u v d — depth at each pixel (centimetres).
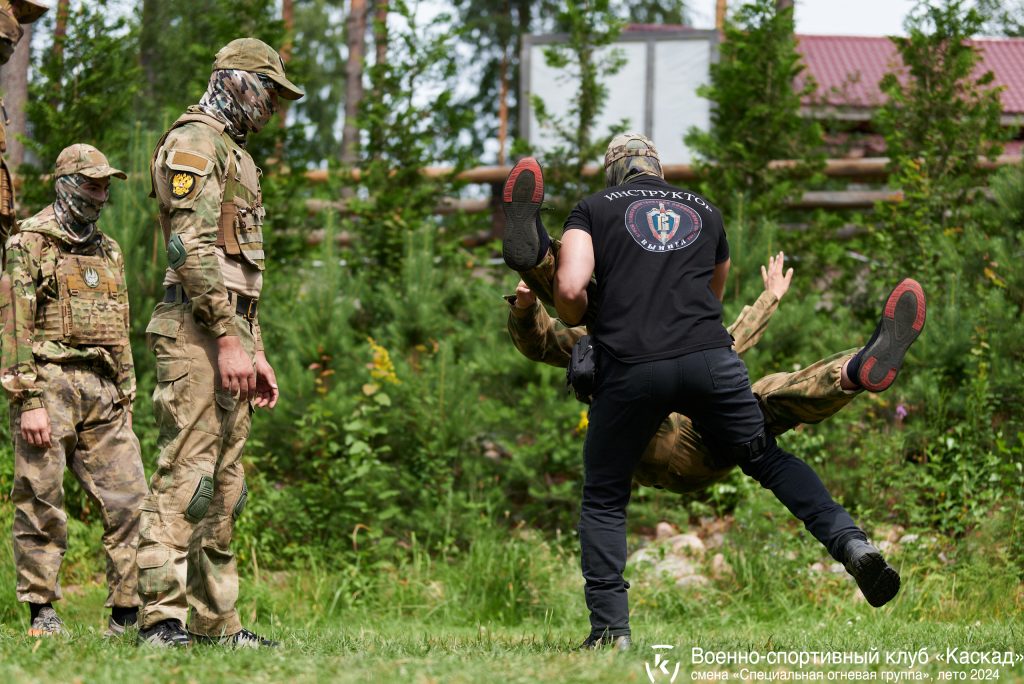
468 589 1892
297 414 2217
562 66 2878
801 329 2305
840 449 2166
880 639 1263
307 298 2380
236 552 1966
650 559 2042
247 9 2762
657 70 3803
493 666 819
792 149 2769
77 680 739
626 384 956
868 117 3544
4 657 835
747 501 2023
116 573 1312
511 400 2338
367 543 2102
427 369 2277
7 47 1094
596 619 982
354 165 2934
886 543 1995
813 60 4816
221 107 1055
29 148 2561
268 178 2733
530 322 1104
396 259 2720
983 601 1798
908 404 2222
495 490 2191
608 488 1002
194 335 1012
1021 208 2430
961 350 2234
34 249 1306
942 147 2686
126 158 2538
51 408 1305
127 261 2281
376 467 2145
